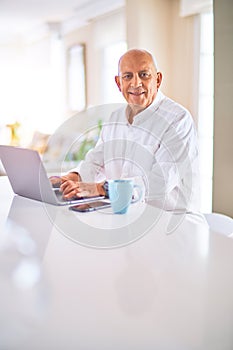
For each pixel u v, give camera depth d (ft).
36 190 4.71
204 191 13.01
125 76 5.86
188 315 2.06
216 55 9.57
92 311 2.12
